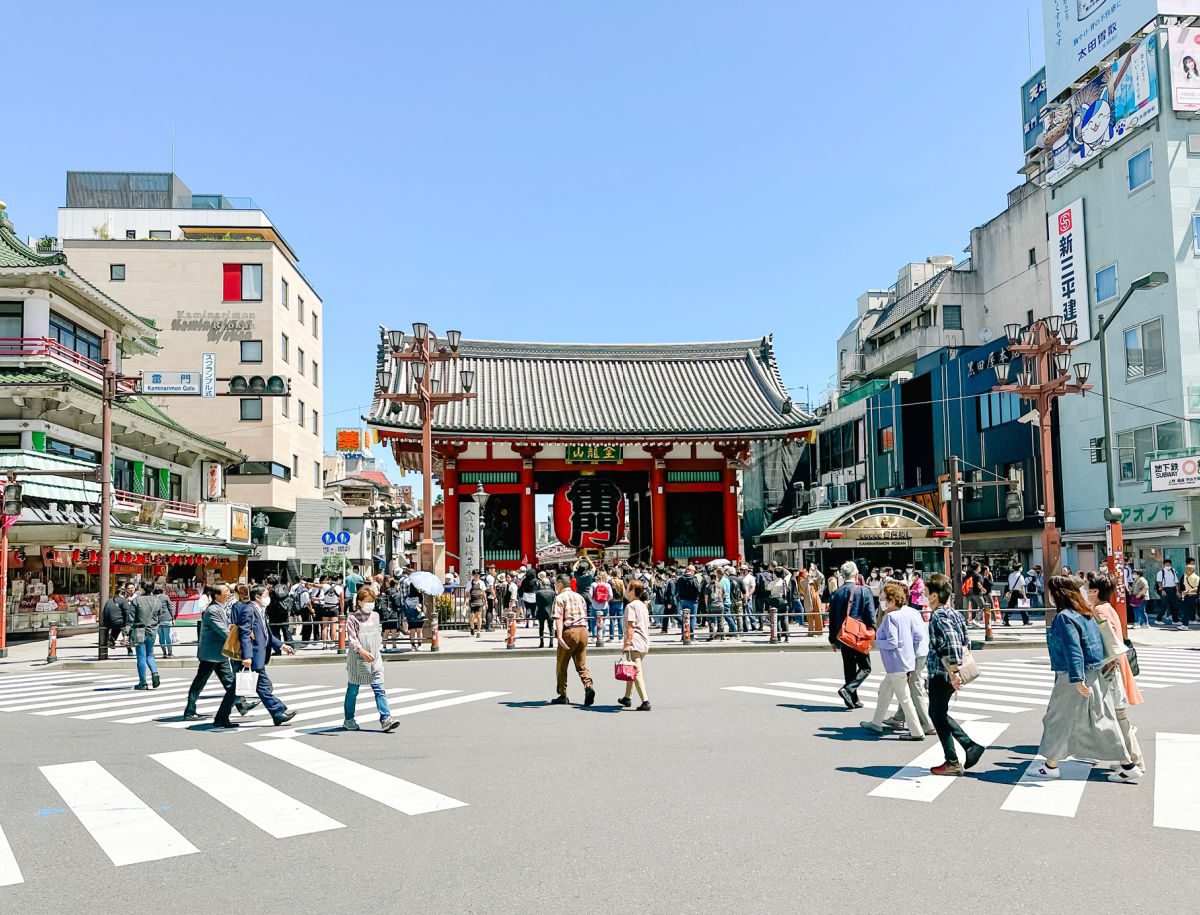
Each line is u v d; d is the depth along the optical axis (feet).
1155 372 110.22
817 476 206.08
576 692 50.72
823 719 40.27
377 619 39.83
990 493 144.77
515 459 117.29
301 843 22.56
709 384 131.03
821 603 89.15
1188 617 88.69
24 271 104.37
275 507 164.86
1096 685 27.50
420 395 82.99
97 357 123.65
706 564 108.27
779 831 22.89
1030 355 78.59
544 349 134.21
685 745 34.42
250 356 164.86
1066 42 128.57
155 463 132.36
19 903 18.83
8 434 104.37
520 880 19.57
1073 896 18.22
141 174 208.13
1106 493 118.32
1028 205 155.33
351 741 36.52
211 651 41.57
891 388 170.50
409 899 18.56
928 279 195.62
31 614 98.43
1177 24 113.09
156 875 20.42
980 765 30.45
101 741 37.88
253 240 166.61
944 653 28.96
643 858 20.92
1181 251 107.86
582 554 114.11
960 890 18.60
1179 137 109.40
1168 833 22.38
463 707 45.42
